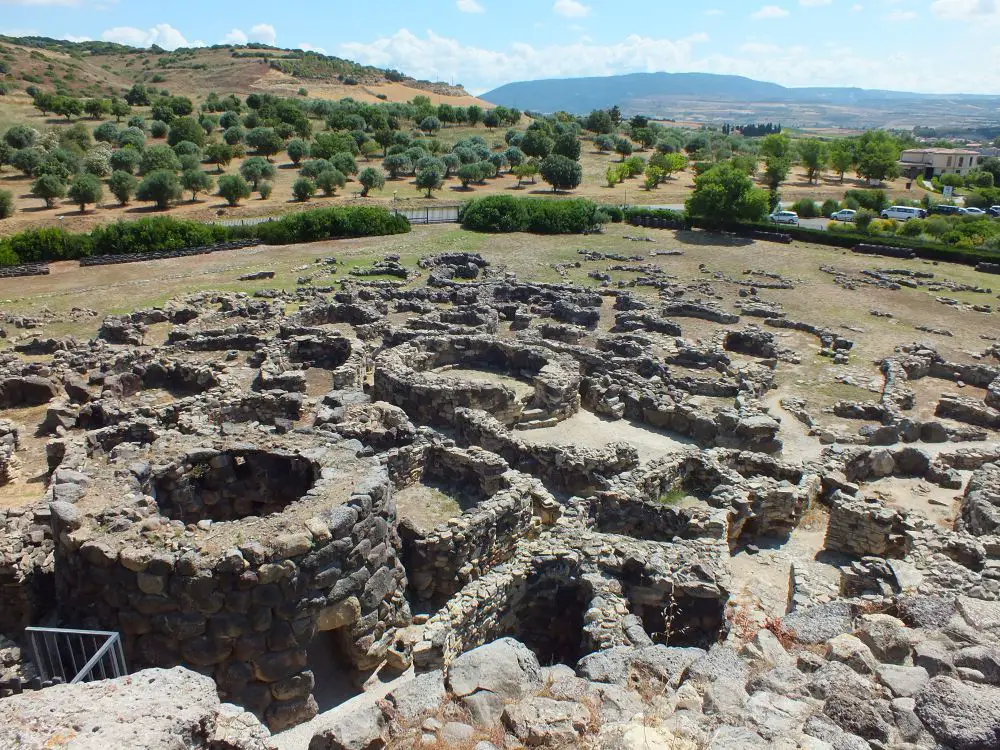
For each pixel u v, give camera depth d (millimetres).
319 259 67812
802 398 36656
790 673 10242
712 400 35312
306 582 14203
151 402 31047
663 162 136500
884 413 33688
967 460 28281
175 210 95688
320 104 184500
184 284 56969
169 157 115750
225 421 27594
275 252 71938
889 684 9742
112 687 8758
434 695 10672
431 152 146250
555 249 76375
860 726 8945
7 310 47594
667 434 30969
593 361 38188
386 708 10531
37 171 107688
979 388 40062
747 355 44250
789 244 82750
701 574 17062
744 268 70000
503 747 9547
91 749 7586
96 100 160875
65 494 15641
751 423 28734
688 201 90875
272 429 24562
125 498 15711
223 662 13945
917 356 42531
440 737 9812
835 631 11953
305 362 37188
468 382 30625
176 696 8773
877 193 113062
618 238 83812
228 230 75188
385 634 15930
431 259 66562
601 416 33000
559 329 44469
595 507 21422
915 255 77062
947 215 104500
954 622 11695
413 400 30734
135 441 23641
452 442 23281
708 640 16844
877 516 21328
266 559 13727
